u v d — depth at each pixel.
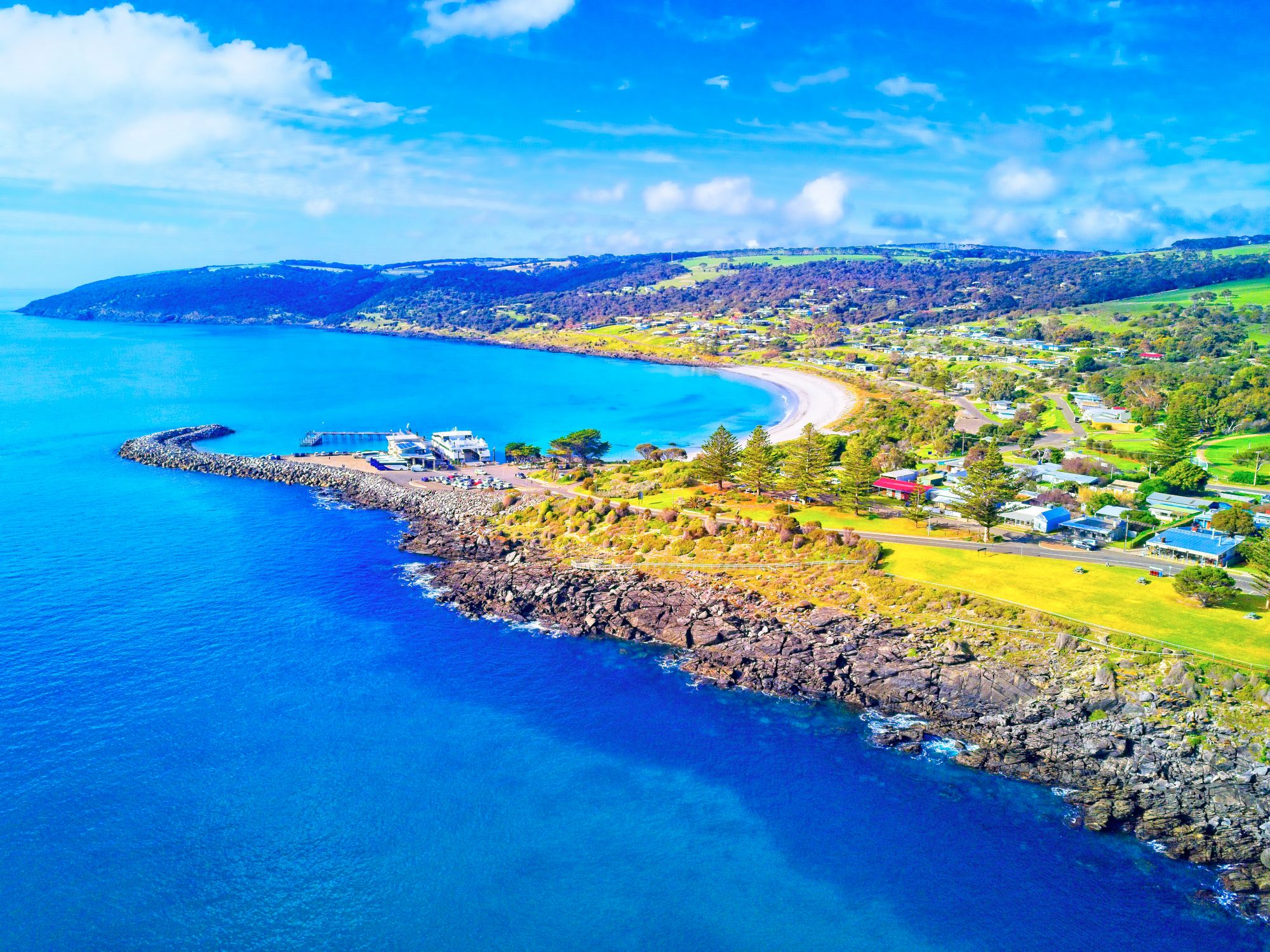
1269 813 89.50
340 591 153.00
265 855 86.12
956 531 159.50
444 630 138.62
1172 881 83.88
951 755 104.75
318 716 111.50
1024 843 89.31
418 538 181.38
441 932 77.81
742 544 156.25
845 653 122.62
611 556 161.75
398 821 91.81
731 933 78.31
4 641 128.50
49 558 165.00
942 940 77.75
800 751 105.94
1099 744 101.06
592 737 108.50
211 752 102.56
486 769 101.31
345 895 81.56
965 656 117.12
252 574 160.25
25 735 104.25
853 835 90.94
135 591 149.75
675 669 127.12
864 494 172.00
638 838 90.19
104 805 92.12
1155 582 132.00
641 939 77.56
